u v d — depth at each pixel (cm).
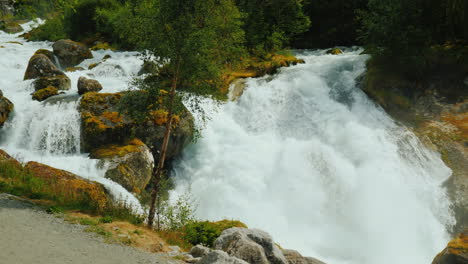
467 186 1602
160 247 887
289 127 2197
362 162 1800
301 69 2675
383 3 2391
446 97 2127
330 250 1426
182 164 1944
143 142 1759
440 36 2477
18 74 2736
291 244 1445
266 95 2398
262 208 1644
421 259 1367
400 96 2189
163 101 1123
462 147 1795
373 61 2442
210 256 701
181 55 1057
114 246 821
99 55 3712
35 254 677
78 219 972
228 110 2348
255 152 1964
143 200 1491
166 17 1035
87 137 1686
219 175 1827
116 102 1833
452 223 1484
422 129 1969
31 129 1812
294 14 3566
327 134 2050
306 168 1822
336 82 2448
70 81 2405
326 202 1656
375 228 1491
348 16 3812
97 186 1311
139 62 3089
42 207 1012
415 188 1647
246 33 3325
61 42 3362
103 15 4469
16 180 1189
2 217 852
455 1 2328
